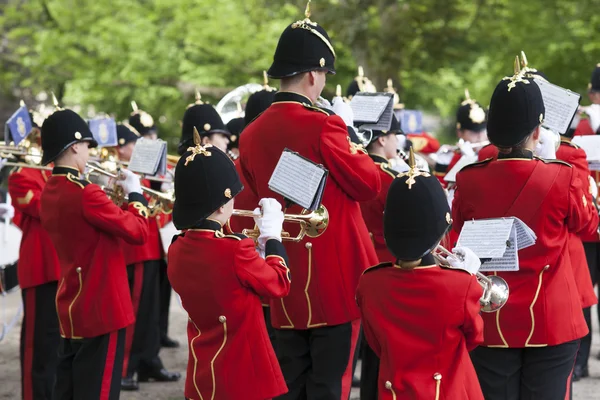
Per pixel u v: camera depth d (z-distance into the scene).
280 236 8.20
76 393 10.12
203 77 31.44
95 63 32.81
